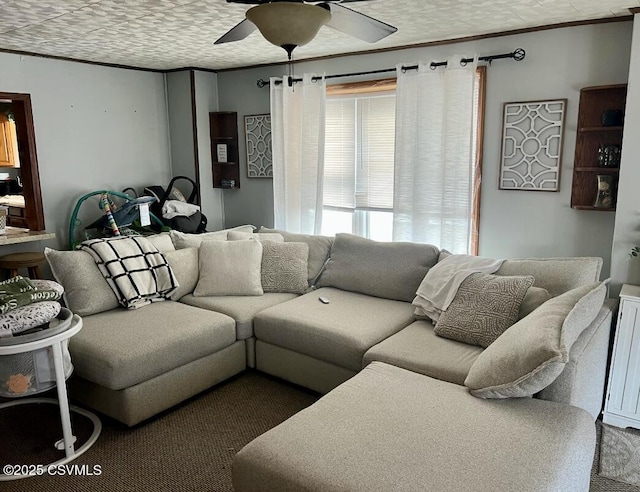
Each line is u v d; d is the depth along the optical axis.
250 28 2.33
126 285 3.26
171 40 3.60
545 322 2.10
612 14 3.03
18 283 2.46
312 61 4.50
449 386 2.20
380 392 2.15
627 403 2.64
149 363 2.68
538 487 1.55
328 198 4.76
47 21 3.01
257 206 5.17
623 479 2.26
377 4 2.77
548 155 3.46
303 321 3.04
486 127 3.70
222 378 3.16
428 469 1.63
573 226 3.45
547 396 2.13
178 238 3.85
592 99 3.23
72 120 4.47
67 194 4.51
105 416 2.80
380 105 4.30
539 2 2.74
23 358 2.28
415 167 3.93
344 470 1.64
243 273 3.62
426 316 3.04
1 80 3.96
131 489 2.23
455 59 3.61
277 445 1.79
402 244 3.55
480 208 3.82
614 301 2.81
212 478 2.30
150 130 5.10
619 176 2.90
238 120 5.11
